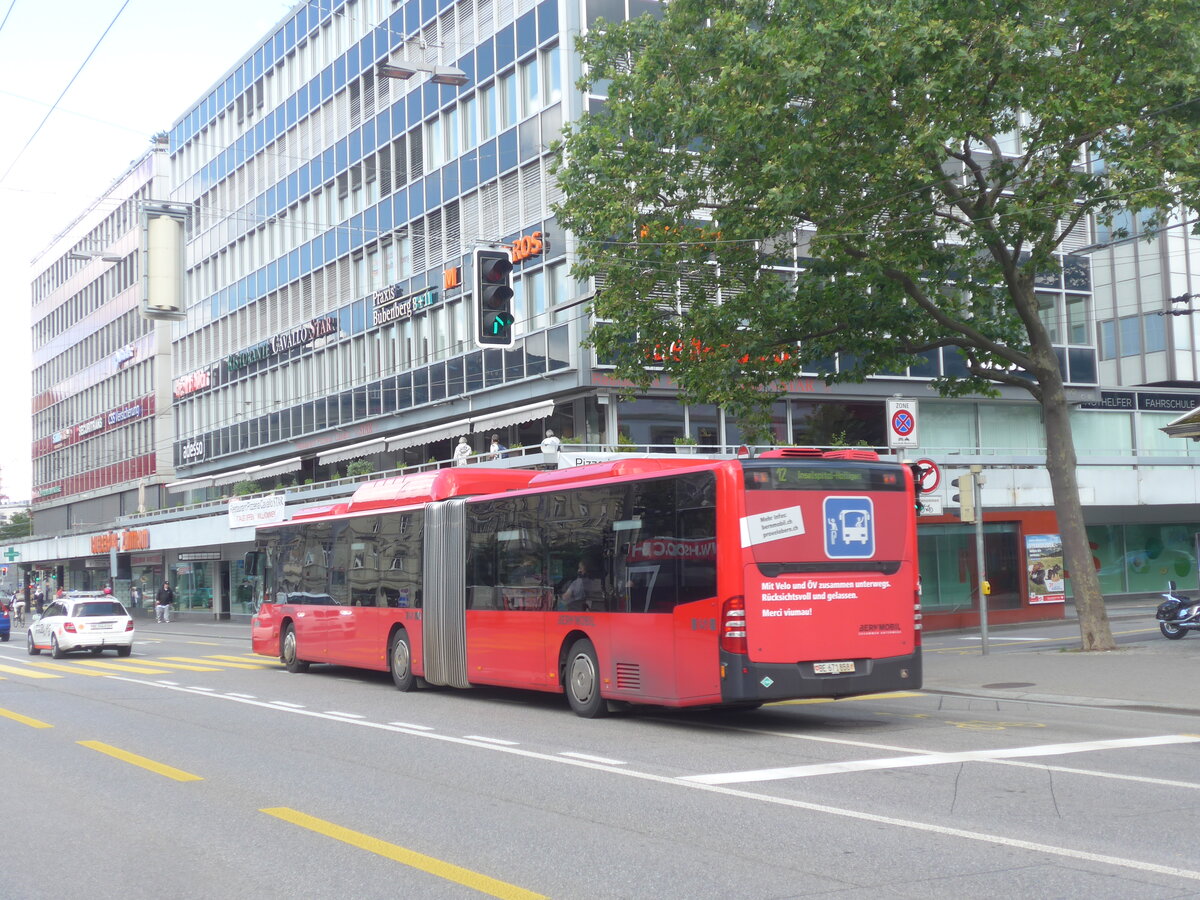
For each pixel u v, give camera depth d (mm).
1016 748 11609
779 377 22078
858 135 18688
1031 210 18188
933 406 38406
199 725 14844
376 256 43688
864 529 13891
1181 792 9164
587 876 6895
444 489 18891
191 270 60781
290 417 50031
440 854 7531
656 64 21141
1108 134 18578
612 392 32906
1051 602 35188
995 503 34875
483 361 37219
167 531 56531
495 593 17141
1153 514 43625
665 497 14070
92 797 9875
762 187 19344
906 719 14516
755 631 13094
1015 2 17812
